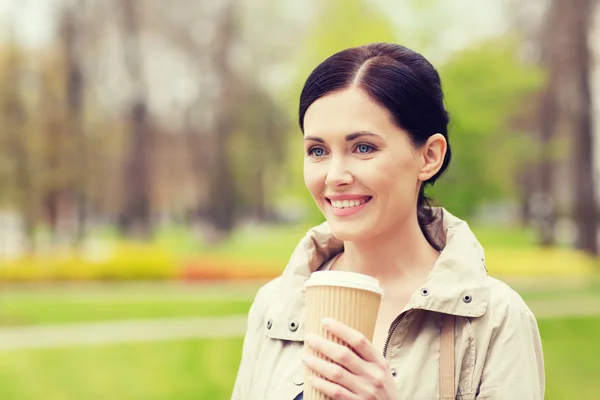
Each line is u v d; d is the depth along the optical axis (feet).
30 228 110.83
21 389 39.65
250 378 9.30
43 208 112.98
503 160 104.83
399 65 8.12
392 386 6.94
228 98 151.94
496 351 7.98
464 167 91.91
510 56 96.27
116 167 145.69
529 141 120.16
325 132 8.07
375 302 7.00
